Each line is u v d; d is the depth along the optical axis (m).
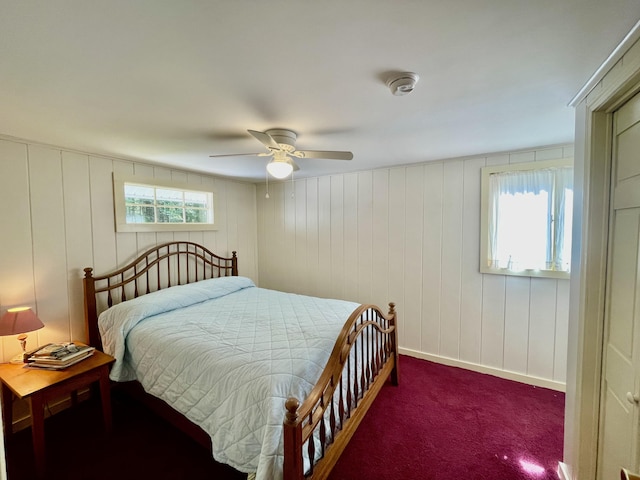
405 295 3.28
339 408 1.66
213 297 2.99
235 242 4.02
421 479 1.71
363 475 1.74
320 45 1.06
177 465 1.84
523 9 0.89
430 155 2.79
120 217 2.72
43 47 1.03
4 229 2.07
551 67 1.23
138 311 2.30
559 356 2.58
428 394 2.55
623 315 1.22
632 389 1.13
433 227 3.08
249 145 2.31
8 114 1.65
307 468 1.35
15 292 2.13
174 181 3.21
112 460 1.88
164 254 3.11
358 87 1.39
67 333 2.40
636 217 1.14
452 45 1.07
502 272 2.74
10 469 1.81
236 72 1.24
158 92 1.40
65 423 2.23
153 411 2.30
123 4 0.84
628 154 1.20
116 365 2.13
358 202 3.51
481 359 2.92
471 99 1.54
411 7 0.88
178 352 1.87
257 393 1.46
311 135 2.12
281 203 4.12
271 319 2.33
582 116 1.48
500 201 2.71
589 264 1.39
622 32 0.99
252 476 1.37
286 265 4.13
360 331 1.92
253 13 0.89
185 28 0.95
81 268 2.48
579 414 1.46
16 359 2.05
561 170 2.45
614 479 1.28
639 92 1.13
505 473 1.75
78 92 1.39
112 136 2.06
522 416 2.26
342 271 3.67
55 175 2.32
